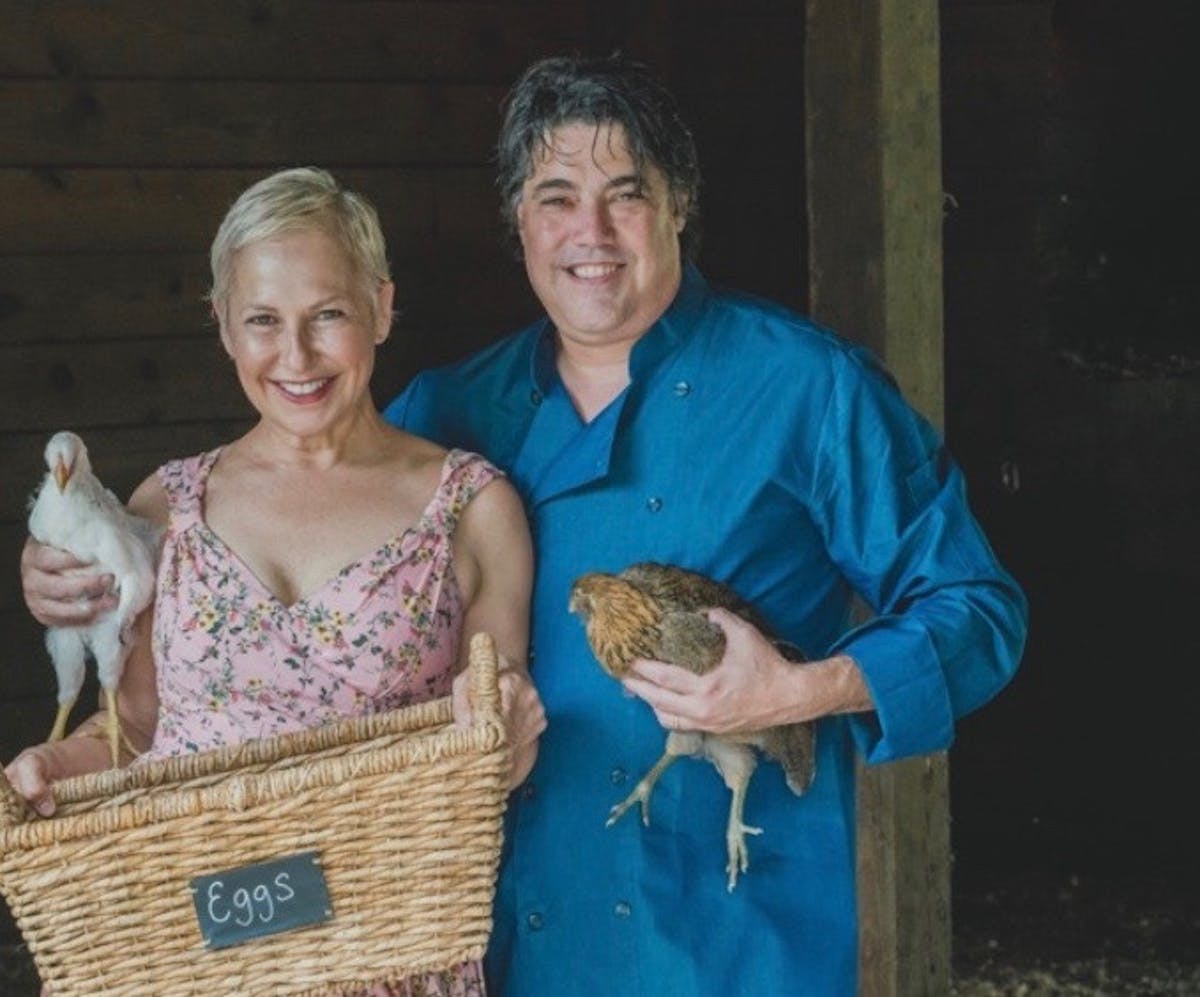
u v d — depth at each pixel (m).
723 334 3.30
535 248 3.24
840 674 3.06
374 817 2.75
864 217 5.29
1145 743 8.01
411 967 2.80
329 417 3.16
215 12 6.85
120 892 2.72
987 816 7.93
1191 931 6.96
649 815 3.21
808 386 3.24
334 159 7.09
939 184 5.31
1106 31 7.82
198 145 6.87
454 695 2.97
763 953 3.20
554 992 3.26
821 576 3.32
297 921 2.75
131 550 3.14
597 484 3.26
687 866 3.21
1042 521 7.95
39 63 6.62
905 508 3.22
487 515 3.23
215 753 2.98
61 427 6.74
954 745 7.98
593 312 3.20
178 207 6.86
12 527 6.70
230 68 6.89
